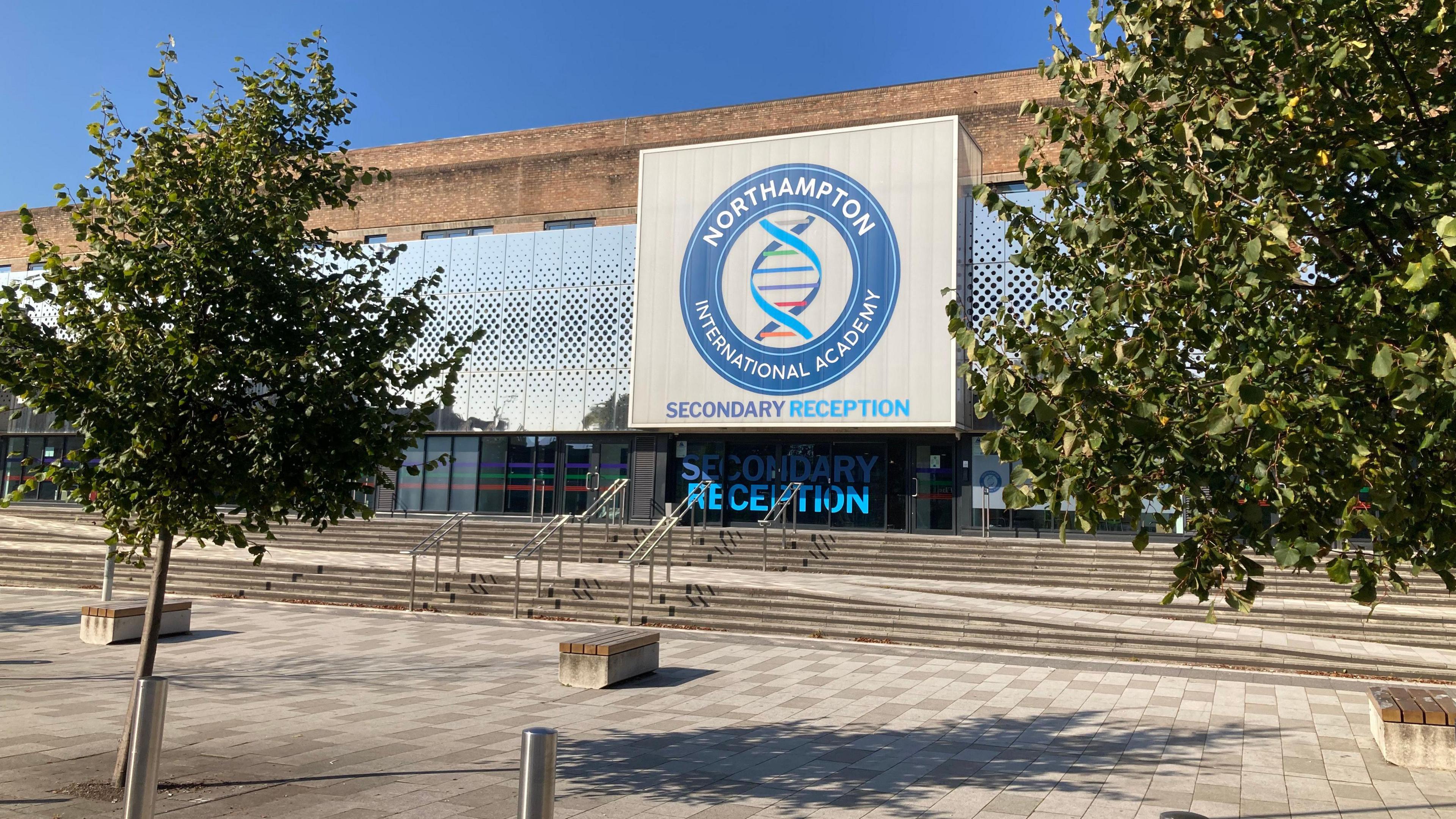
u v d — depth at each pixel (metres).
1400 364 3.36
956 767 7.29
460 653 12.12
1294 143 4.12
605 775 7.00
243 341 6.72
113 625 12.47
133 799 4.62
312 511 6.80
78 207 6.95
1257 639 12.34
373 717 8.72
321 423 6.50
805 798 6.49
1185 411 4.30
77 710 8.72
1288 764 7.43
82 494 6.22
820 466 22.78
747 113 27.94
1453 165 3.91
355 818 5.84
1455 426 3.60
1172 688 10.38
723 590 14.83
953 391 20.12
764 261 21.80
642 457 24.14
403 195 29.98
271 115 7.04
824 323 21.20
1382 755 7.54
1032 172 5.20
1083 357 4.70
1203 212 3.72
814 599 14.28
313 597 16.66
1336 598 14.57
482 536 21.45
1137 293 4.17
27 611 15.48
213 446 6.38
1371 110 4.34
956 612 13.51
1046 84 24.91
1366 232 4.12
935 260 20.53
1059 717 9.00
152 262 6.41
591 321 24.50
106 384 6.10
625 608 14.88
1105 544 17.80
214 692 9.80
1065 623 12.89
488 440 25.55
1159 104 4.71
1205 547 3.98
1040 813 6.21
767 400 21.50
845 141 21.44
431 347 25.66
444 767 7.04
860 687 10.34
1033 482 4.23
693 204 22.53
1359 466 3.65
